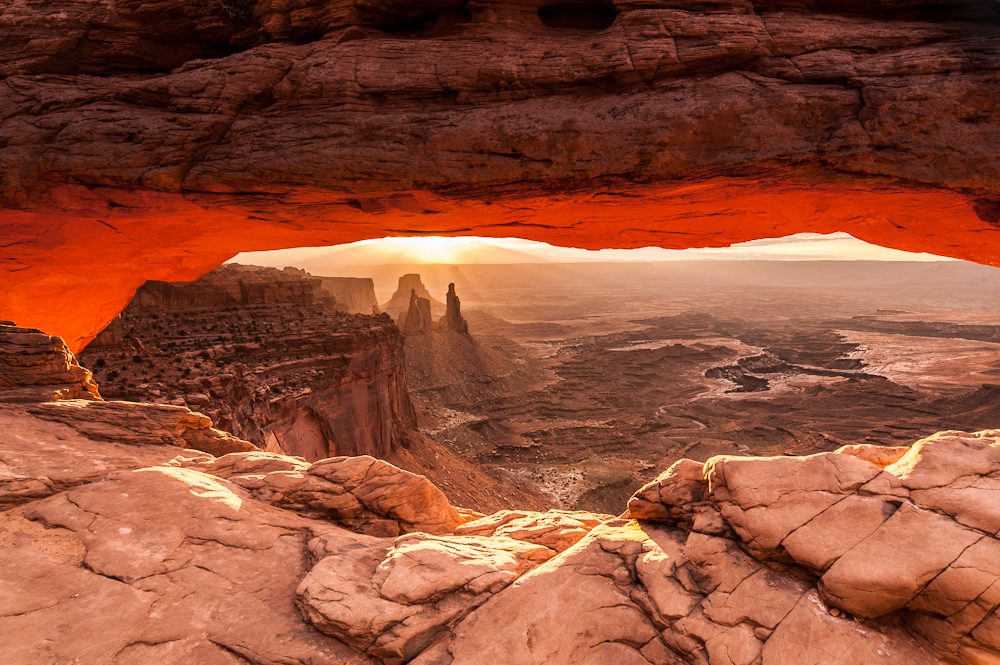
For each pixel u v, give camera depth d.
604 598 5.09
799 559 4.54
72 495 6.41
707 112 8.19
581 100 8.77
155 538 5.82
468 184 9.03
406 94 9.12
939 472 4.55
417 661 4.61
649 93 8.56
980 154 7.59
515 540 6.76
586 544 5.87
